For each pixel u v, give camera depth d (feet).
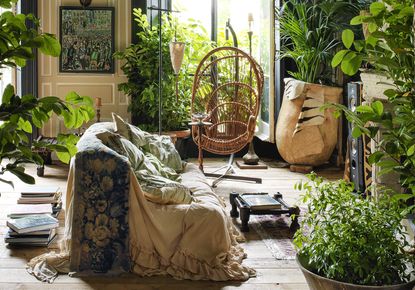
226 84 20.92
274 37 22.17
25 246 13.60
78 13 23.52
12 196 18.25
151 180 12.76
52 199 15.48
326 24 21.90
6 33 6.01
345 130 23.32
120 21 23.77
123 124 15.25
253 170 22.75
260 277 12.03
